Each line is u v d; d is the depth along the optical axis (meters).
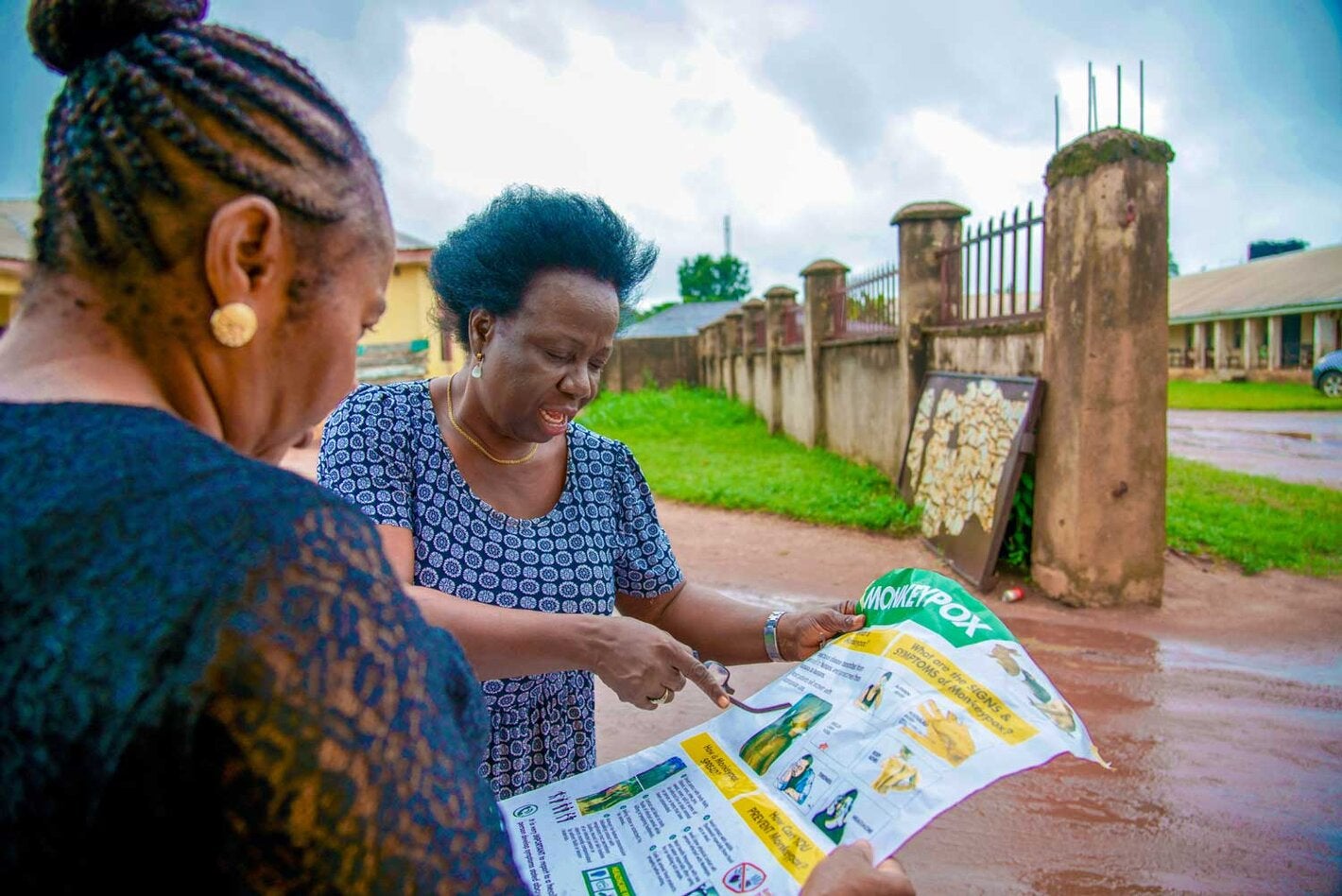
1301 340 28.31
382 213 0.81
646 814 1.26
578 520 1.66
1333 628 4.95
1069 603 5.32
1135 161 4.99
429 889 0.60
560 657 1.41
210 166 0.67
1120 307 5.09
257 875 0.56
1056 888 2.63
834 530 7.47
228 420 0.76
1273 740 3.58
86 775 0.53
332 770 0.56
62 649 0.54
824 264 11.73
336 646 0.58
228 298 0.69
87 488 0.58
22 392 0.66
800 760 1.29
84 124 0.68
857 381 10.19
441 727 0.65
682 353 25.03
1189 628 4.96
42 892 0.56
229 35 0.71
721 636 1.73
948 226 7.91
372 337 13.23
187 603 0.54
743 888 1.09
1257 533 6.86
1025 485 5.72
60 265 0.69
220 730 0.54
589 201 1.56
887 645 1.43
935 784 1.15
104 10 0.68
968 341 6.93
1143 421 5.20
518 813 1.30
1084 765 3.39
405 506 1.54
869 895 0.93
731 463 11.05
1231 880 2.67
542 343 1.48
